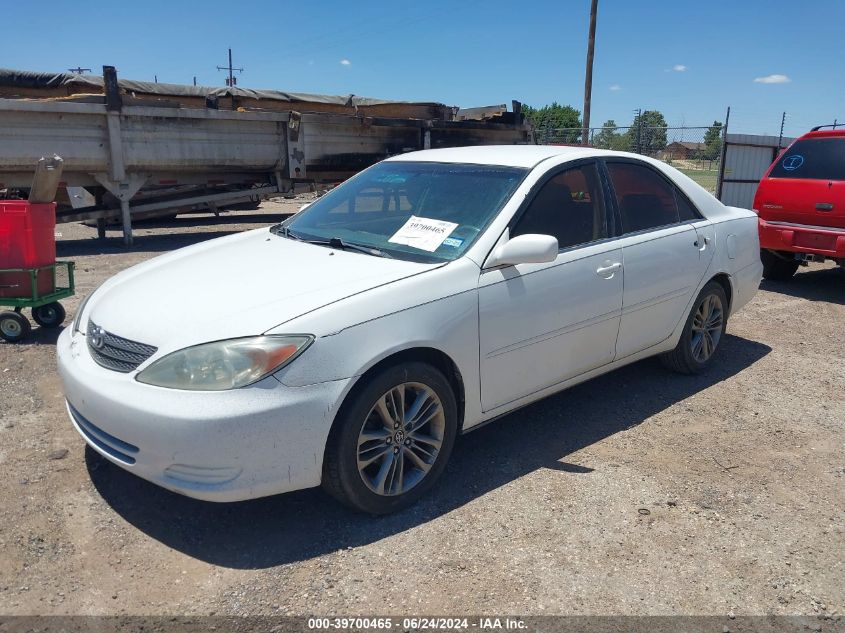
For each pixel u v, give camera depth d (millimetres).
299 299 2920
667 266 4367
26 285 5281
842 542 3037
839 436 4113
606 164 4238
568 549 2918
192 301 3014
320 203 4395
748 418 4340
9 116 8602
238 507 3180
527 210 3654
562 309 3676
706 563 2859
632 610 2568
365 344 2867
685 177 4875
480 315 3279
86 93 11328
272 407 2674
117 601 2545
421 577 2711
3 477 3328
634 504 3283
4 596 2539
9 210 5180
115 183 9938
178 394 2668
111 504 3160
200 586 2641
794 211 7625
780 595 2680
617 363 4258
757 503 3336
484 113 15719
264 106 13453
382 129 12461
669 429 4148
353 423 2877
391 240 3639
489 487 3406
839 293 7988
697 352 4969
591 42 22922
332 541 2936
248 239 4105
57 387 4461
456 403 3311
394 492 3113
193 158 10336
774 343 5941
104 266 8680
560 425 4168
